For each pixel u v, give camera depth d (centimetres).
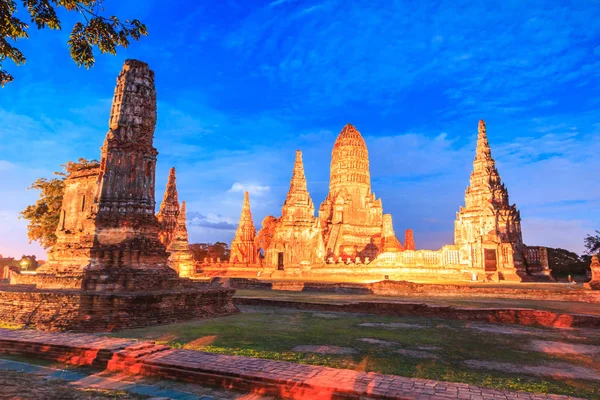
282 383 1096
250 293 4488
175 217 7919
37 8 1322
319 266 7350
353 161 10988
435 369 1333
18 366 1355
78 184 3925
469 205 6994
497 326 2319
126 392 1112
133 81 2908
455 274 6350
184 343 1703
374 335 1961
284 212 8031
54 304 2227
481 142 7238
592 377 1266
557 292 3725
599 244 8031
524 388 1142
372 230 10569
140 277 2550
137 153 2823
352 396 1020
